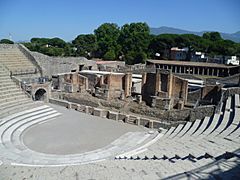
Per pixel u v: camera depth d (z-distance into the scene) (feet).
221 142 64.75
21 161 68.44
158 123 100.89
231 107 93.66
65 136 89.92
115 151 78.02
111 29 435.12
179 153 60.75
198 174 41.04
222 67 238.27
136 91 170.50
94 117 113.60
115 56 345.92
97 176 46.06
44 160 70.08
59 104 128.88
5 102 110.52
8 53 160.56
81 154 75.46
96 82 164.76
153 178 41.55
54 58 178.81
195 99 135.44
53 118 109.19
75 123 104.42
